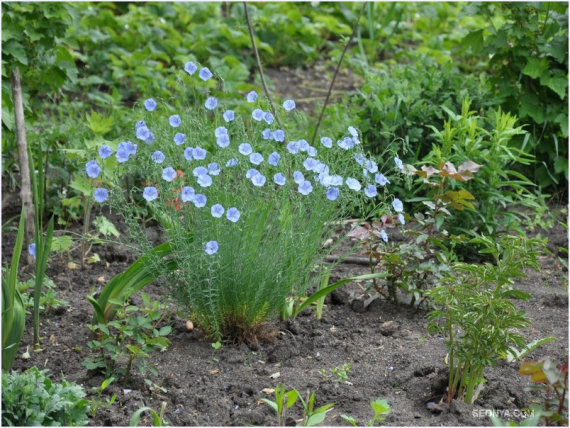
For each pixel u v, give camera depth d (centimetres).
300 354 245
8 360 229
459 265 218
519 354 231
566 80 335
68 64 329
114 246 300
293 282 247
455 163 303
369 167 243
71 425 208
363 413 219
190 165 245
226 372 235
